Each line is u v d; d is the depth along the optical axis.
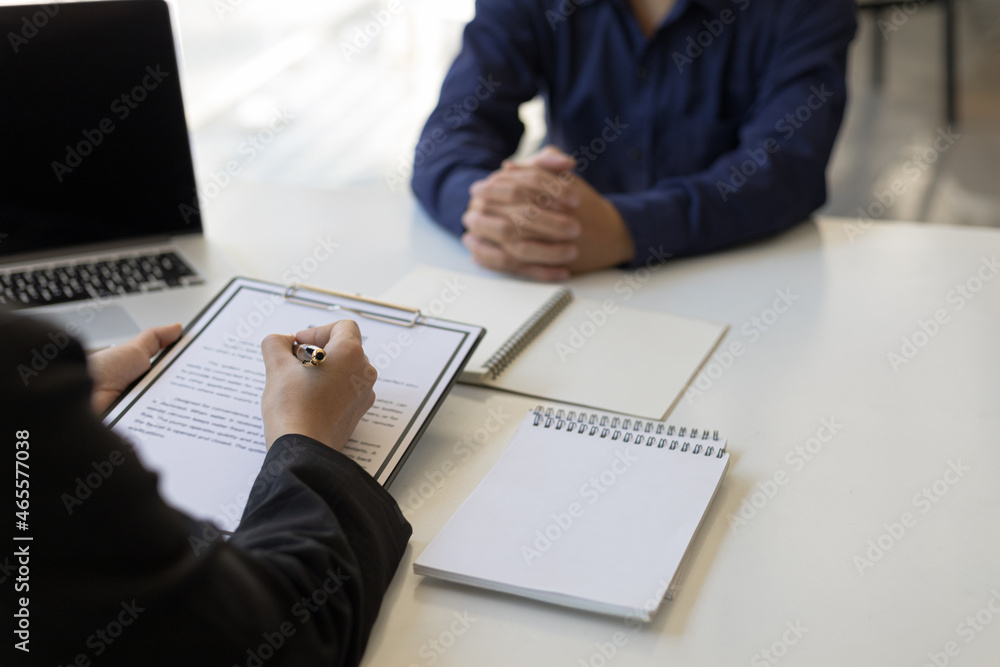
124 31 1.09
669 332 1.01
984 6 4.38
